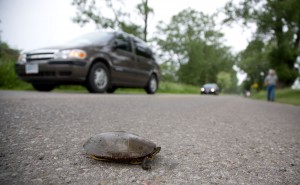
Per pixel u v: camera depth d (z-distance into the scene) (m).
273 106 7.36
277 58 20.00
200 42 47.41
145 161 1.33
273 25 19.08
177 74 46.41
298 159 1.63
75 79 6.41
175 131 2.40
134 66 8.55
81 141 1.84
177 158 1.55
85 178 1.17
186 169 1.36
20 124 2.25
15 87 9.13
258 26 19.94
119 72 7.78
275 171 1.39
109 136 1.47
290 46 19.50
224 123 3.09
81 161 1.41
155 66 9.97
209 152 1.71
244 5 19.73
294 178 1.29
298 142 2.17
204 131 2.48
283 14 18.27
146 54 9.49
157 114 3.54
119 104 4.43
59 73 6.32
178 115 3.58
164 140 2.01
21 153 1.48
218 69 63.19
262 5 19.45
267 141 2.16
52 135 1.96
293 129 2.90
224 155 1.66
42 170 1.24
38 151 1.54
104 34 7.81
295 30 19.36
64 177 1.17
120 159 1.35
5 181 1.09
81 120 2.68
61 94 5.70
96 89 6.91
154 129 2.45
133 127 2.49
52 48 6.46
